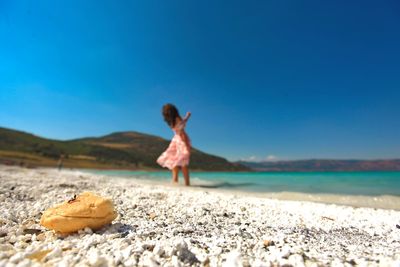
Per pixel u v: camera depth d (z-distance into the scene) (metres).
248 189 4.19
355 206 2.66
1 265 0.85
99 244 1.13
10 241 1.19
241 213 2.11
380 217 2.06
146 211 2.04
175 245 1.04
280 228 1.65
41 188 3.00
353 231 1.65
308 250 1.15
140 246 1.08
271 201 2.76
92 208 1.36
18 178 4.16
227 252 1.11
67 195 2.60
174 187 4.01
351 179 5.79
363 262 0.99
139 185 4.08
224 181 5.71
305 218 1.98
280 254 1.05
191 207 2.26
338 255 1.10
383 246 1.31
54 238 1.25
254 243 1.25
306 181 5.57
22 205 2.02
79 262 0.91
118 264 0.91
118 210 2.03
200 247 1.16
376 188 4.05
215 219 1.86
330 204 2.65
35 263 0.88
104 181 4.66
